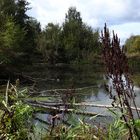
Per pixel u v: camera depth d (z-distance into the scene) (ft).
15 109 18.66
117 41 13.76
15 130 18.52
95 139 19.10
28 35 234.58
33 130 19.13
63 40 289.94
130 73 13.92
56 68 202.90
